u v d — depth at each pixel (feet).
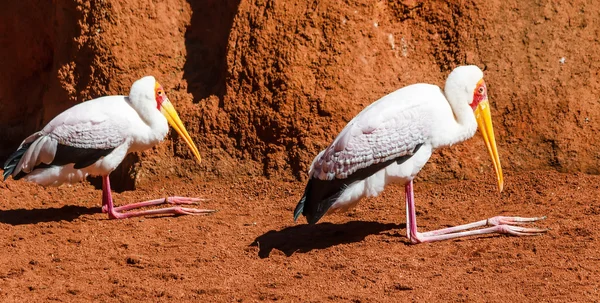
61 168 33.73
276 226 32.78
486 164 37.42
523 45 38.86
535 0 39.45
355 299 24.73
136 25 40.86
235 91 39.11
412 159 29.48
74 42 41.22
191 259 29.12
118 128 33.91
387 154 29.01
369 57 39.04
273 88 38.65
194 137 39.09
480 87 30.48
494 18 39.14
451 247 29.27
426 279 26.25
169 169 38.93
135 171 38.83
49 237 31.78
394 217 33.24
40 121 43.68
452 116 30.07
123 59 40.52
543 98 38.09
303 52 38.83
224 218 34.01
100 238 31.65
